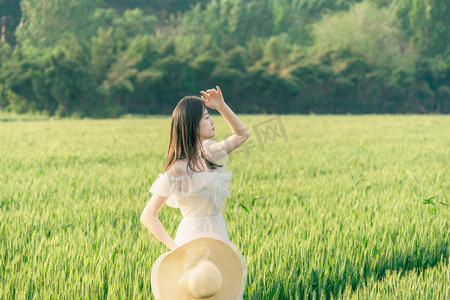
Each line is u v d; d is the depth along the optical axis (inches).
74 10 2381.9
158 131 1018.7
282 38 2615.7
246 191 287.4
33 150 575.5
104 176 360.5
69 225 193.9
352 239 176.7
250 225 200.8
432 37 2319.1
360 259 157.9
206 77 2116.1
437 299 129.0
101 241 178.2
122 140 766.5
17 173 375.9
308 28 2714.1
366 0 2659.9
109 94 1907.0
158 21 3080.7
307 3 2780.5
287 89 2164.1
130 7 3171.8
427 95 2310.5
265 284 137.8
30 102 1855.3
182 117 107.3
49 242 175.5
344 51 2325.3
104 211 232.4
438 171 373.4
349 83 2201.0
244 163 430.9
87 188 311.3
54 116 1825.8
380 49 2348.7
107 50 2065.7
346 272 151.3
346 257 158.7
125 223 209.0
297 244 167.5
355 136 840.3
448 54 2314.2
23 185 312.8
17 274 139.6
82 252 159.3
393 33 2342.5
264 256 157.5
